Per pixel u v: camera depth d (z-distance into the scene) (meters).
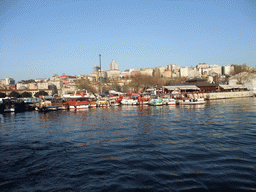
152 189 10.95
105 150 18.09
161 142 20.20
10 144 21.20
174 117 38.12
